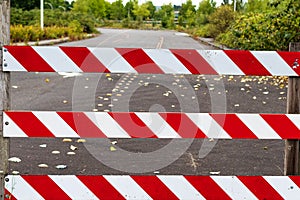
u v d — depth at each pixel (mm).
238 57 3346
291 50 3398
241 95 10891
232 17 33062
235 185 3449
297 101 3410
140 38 38938
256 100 10281
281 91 11555
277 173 5328
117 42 31797
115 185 3418
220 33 32250
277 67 3354
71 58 3281
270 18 15438
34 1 57344
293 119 3393
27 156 5773
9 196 3396
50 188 3414
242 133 3396
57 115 3318
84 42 30844
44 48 3266
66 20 43844
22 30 27594
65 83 12016
